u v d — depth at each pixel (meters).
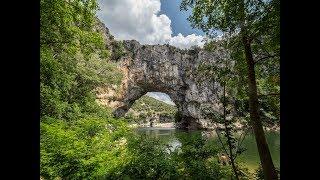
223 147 10.22
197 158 9.65
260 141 9.25
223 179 9.38
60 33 14.17
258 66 11.63
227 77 10.98
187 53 96.31
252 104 9.58
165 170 8.62
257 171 11.23
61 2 12.73
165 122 158.75
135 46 93.38
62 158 8.20
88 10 14.28
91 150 9.27
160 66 94.25
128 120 14.08
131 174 8.55
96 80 28.48
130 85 91.81
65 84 16.38
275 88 11.01
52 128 9.04
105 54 16.98
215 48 11.26
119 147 10.27
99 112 24.61
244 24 8.68
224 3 9.20
